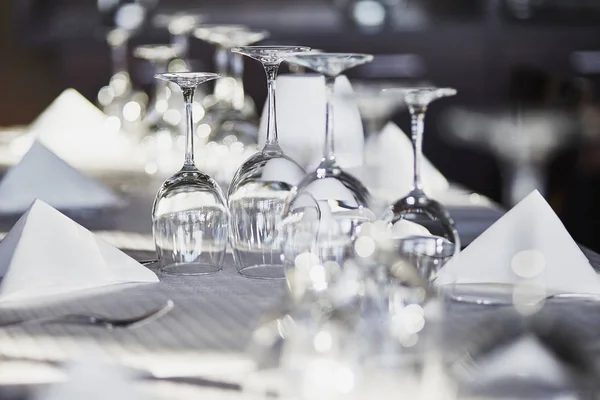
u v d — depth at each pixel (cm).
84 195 167
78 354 88
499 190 329
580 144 257
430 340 85
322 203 110
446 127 377
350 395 75
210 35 211
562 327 81
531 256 109
